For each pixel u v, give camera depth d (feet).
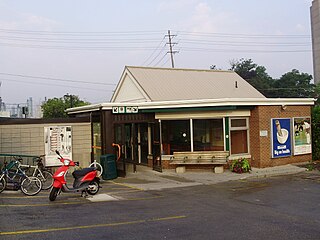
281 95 211.41
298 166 59.57
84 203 34.40
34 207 32.32
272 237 22.99
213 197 37.73
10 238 22.72
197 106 56.29
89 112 59.82
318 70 277.85
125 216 28.96
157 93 76.89
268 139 58.39
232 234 23.71
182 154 56.29
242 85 92.53
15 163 40.37
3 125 52.21
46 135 53.83
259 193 39.78
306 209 31.68
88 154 56.49
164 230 24.73
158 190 42.37
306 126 63.00
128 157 68.18
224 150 57.16
